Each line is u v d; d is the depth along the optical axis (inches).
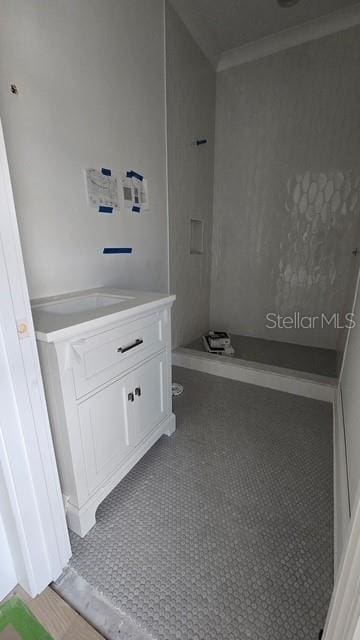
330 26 85.2
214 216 120.0
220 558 37.5
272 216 109.3
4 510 31.3
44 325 33.0
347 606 18.9
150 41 69.9
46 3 44.6
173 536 40.4
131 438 48.4
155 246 84.7
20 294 27.9
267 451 56.9
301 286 110.7
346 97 88.9
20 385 29.0
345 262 101.0
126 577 35.4
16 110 42.6
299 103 95.3
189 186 99.0
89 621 31.5
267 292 117.6
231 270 122.9
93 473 40.7
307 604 32.5
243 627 30.6
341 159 94.0
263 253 114.6
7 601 33.4
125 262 72.4
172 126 84.0
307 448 57.6
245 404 73.4
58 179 51.0
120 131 64.4
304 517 43.1
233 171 112.0
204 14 83.1
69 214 54.2
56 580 35.4
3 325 26.7
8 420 28.4
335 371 90.1
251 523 42.2
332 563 36.8
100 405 40.5
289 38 91.0
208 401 74.8
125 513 43.9
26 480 30.8
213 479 50.2
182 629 30.6
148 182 77.1
